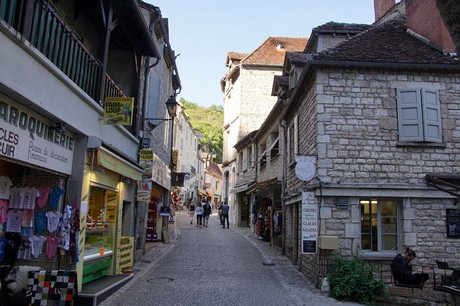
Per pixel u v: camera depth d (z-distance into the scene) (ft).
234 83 99.96
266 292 27.73
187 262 39.42
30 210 21.40
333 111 32.99
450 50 34.96
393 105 33.27
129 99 25.03
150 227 55.06
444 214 31.78
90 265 26.09
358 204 31.68
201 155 197.67
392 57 33.86
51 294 18.79
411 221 31.60
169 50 52.16
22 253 21.22
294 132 44.80
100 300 23.26
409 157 32.58
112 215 30.40
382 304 26.27
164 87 53.83
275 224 55.01
